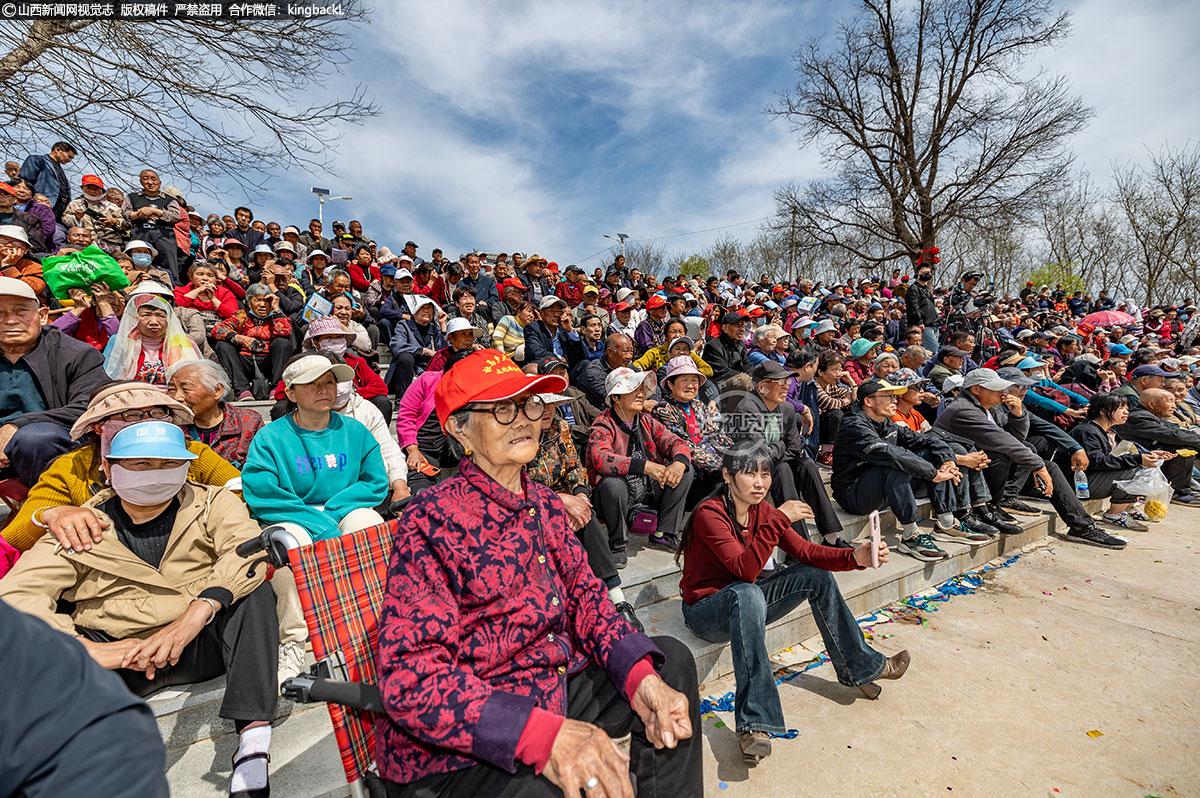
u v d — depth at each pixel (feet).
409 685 3.99
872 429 13.78
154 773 2.23
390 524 5.36
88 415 6.66
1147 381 19.84
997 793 7.04
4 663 2.05
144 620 6.27
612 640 5.03
